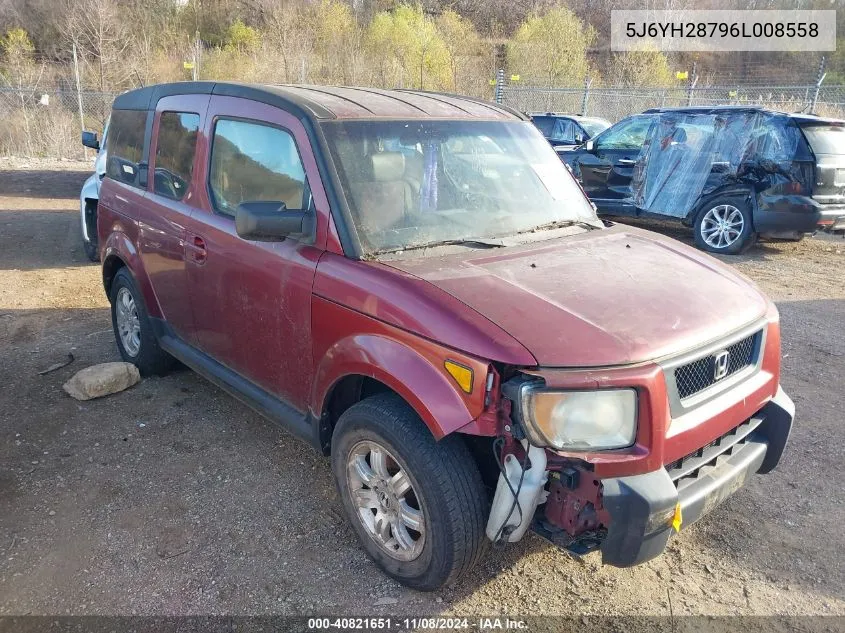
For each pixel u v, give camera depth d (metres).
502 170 3.70
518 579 3.02
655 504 2.34
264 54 25.48
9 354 5.48
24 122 19.55
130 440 4.15
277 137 3.38
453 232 3.26
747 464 2.83
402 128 3.44
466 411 2.45
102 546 3.19
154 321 4.56
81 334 5.98
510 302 2.60
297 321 3.17
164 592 2.91
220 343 3.87
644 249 3.40
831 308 6.96
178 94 4.26
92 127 20.08
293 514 3.46
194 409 4.57
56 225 10.88
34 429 4.25
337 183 3.08
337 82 24.38
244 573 3.03
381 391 3.16
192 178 3.97
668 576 3.07
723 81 36.56
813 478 3.85
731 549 3.26
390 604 2.86
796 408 4.69
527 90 20.41
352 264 2.93
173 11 34.47
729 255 9.35
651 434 2.40
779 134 8.72
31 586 2.93
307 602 2.87
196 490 3.65
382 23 27.58
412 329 2.61
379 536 2.95
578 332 2.46
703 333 2.65
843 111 18.34
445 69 26.55
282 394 3.47
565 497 2.49
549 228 3.57
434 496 2.59
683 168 9.71
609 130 10.86
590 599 2.91
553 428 2.35
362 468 2.99
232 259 3.56
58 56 26.23
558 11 31.33
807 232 8.81
